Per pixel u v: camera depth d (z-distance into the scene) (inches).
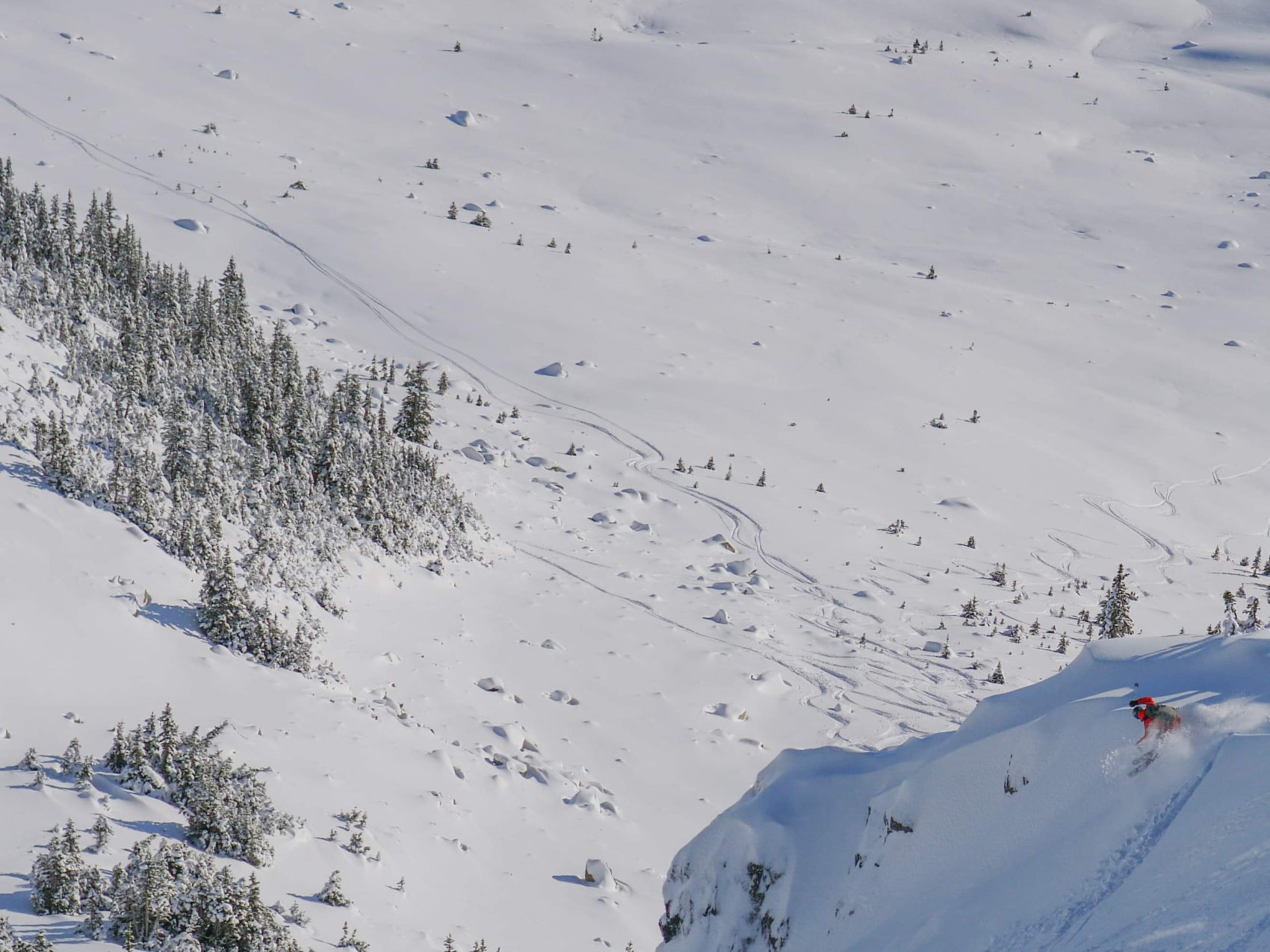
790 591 3137.3
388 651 2235.5
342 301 4906.5
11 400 2165.4
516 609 2659.9
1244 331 6565.0
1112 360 5930.1
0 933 1075.3
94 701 1604.3
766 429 4439.0
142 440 2325.3
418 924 1440.7
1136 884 534.9
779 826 797.9
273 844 1443.2
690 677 2527.1
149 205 5374.0
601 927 1632.6
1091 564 3732.8
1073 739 639.1
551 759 2095.2
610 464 3848.4
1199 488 4628.4
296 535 2365.9
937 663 2792.8
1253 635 657.6
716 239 6909.5
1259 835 501.4
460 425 3855.8
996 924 584.1
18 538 1809.8
